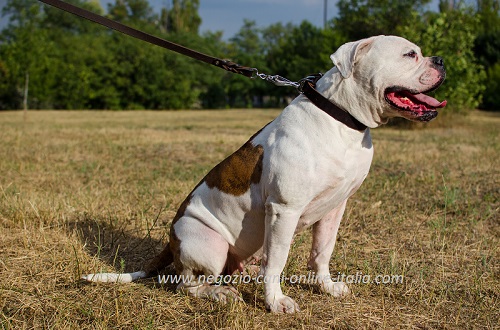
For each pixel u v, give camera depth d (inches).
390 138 511.5
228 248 136.3
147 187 263.7
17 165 328.5
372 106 121.4
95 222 201.6
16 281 144.8
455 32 597.3
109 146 440.8
